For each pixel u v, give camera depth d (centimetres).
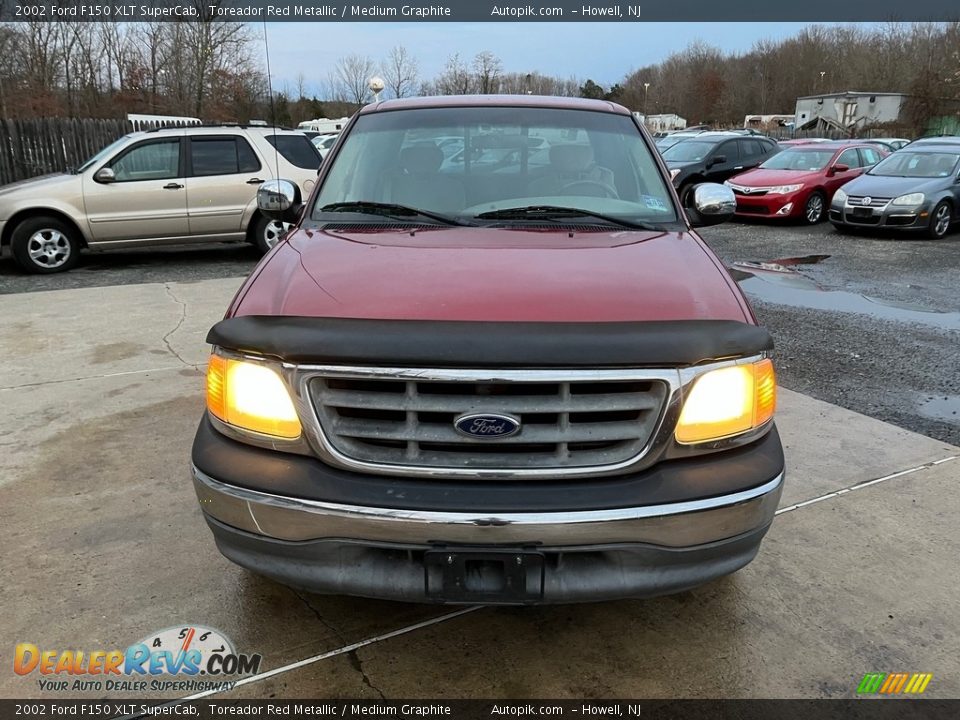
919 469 363
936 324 638
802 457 376
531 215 295
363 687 225
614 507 193
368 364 190
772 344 208
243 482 202
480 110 346
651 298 214
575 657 238
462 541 193
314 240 269
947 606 262
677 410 196
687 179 1455
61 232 884
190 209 927
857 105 6456
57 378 491
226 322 213
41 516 317
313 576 205
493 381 186
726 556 209
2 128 1343
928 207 1104
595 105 360
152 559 287
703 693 224
